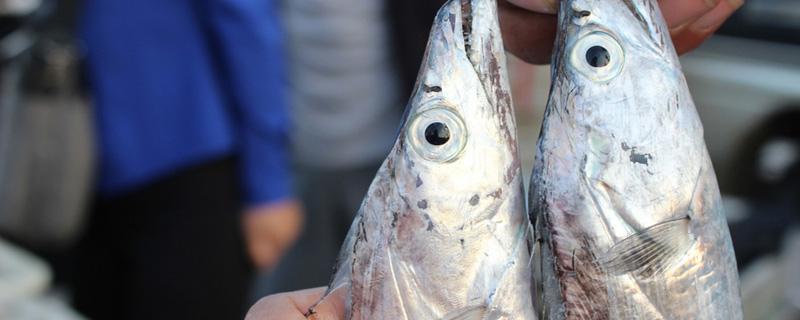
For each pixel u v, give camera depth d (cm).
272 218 128
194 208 124
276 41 122
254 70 119
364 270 74
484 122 73
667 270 73
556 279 74
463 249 73
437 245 73
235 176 126
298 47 140
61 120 116
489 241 73
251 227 128
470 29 74
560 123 74
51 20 116
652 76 73
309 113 142
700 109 229
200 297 127
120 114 118
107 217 128
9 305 113
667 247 72
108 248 131
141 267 127
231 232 127
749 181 221
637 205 73
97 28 116
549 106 74
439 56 74
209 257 126
